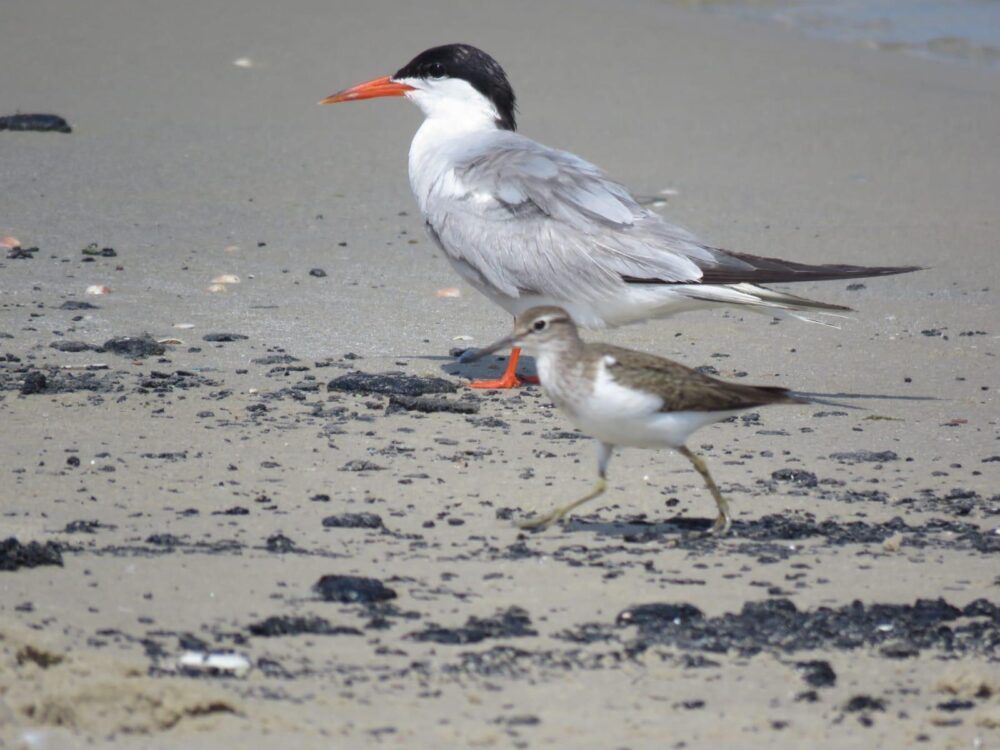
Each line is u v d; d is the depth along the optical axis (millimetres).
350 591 8469
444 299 15891
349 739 6832
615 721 7137
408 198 19250
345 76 23891
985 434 12281
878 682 7691
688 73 25156
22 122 20641
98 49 24422
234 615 8211
